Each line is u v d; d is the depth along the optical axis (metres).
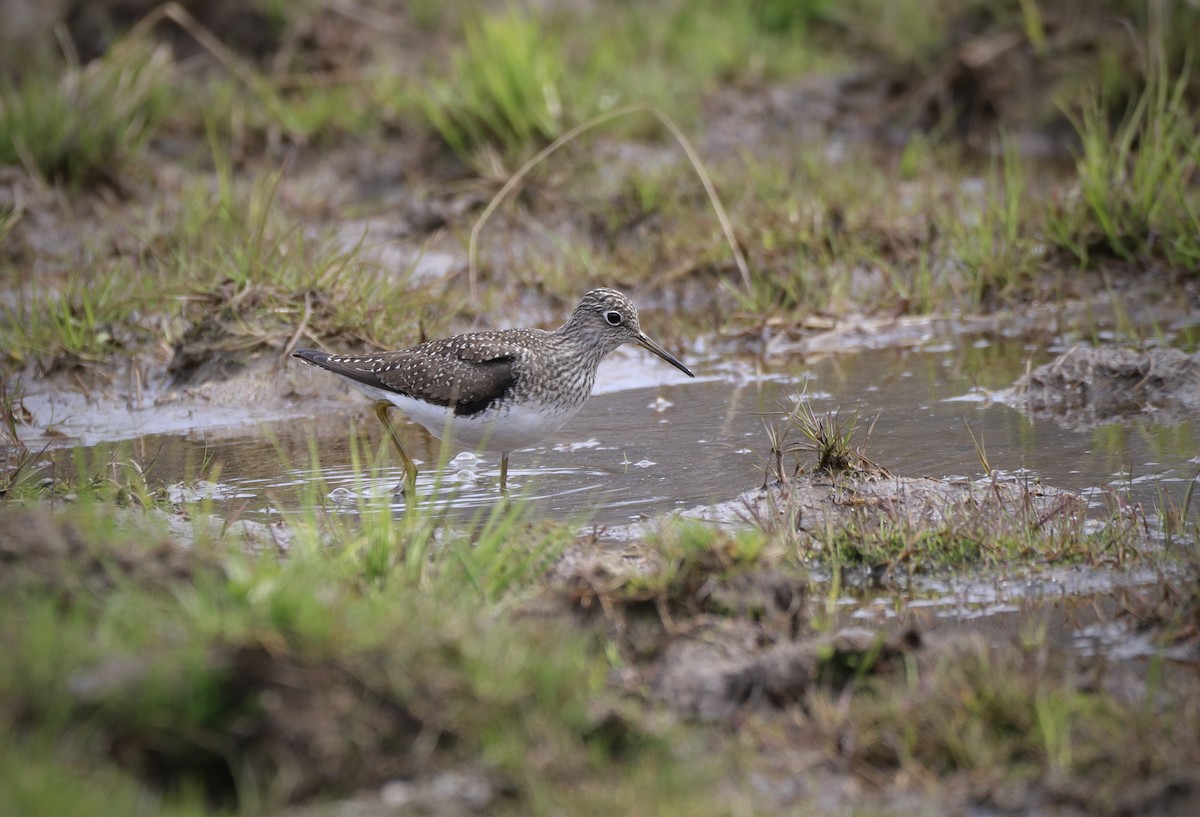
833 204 24.02
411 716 9.36
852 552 13.52
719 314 22.02
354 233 24.36
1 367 19.66
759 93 30.09
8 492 14.60
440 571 11.84
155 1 29.89
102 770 8.64
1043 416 17.52
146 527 12.65
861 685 10.66
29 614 9.73
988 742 9.80
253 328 19.67
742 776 9.59
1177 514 13.54
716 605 11.30
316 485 15.97
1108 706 10.00
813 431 15.73
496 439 16.06
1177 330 20.41
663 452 16.80
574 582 11.52
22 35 29.81
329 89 28.38
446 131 26.33
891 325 21.69
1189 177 23.58
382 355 16.19
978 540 13.43
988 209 23.86
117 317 20.56
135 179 25.33
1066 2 30.06
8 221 22.88
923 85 30.25
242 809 8.76
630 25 31.53
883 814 9.16
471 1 30.97
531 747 9.30
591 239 24.64
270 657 9.26
